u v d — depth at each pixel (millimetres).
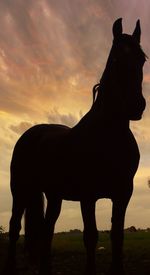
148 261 6906
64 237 12000
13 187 6633
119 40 4844
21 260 7328
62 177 5375
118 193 4879
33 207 6324
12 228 6520
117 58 4734
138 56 4715
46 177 5797
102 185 4895
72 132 5336
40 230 6254
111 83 4832
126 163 4871
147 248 8422
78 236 12289
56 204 5730
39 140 6266
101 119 4965
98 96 5121
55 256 7902
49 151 5766
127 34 4879
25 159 6438
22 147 6535
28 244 6254
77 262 7230
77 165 5031
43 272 5547
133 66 4629
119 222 4863
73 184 5180
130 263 6805
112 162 4836
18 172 6535
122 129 4895
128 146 4914
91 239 4797
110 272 4754
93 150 4906
